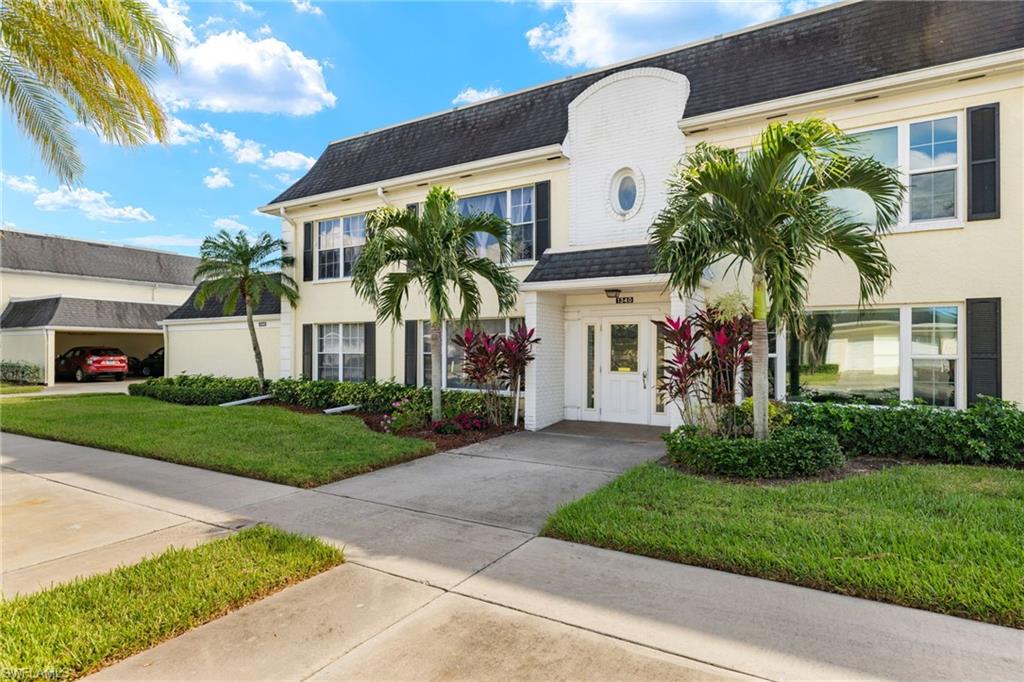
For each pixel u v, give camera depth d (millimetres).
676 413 9562
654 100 10641
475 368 10594
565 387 11703
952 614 3365
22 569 4262
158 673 2908
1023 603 3299
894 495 5512
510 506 5863
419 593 3816
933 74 8039
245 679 2857
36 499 6160
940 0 8984
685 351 7879
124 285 31062
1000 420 6883
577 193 11359
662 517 5027
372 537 4949
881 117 8586
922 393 8445
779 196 6137
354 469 7289
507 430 10461
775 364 9352
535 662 2975
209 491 6484
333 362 14984
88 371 24891
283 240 15727
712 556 4172
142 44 7770
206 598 3645
